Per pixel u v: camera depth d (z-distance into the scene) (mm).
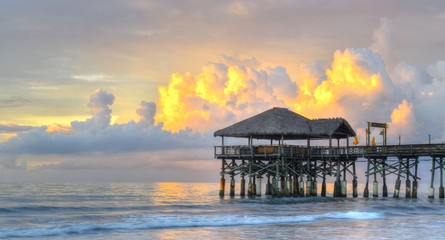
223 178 64438
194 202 59000
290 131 59000
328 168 62781
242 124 62000
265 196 66688
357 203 55156
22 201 59375
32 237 31891
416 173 59125
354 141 64375
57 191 86188
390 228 36250
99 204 56281
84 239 31156
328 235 32844
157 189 108125
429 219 42125
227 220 39656
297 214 44781
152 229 35625
